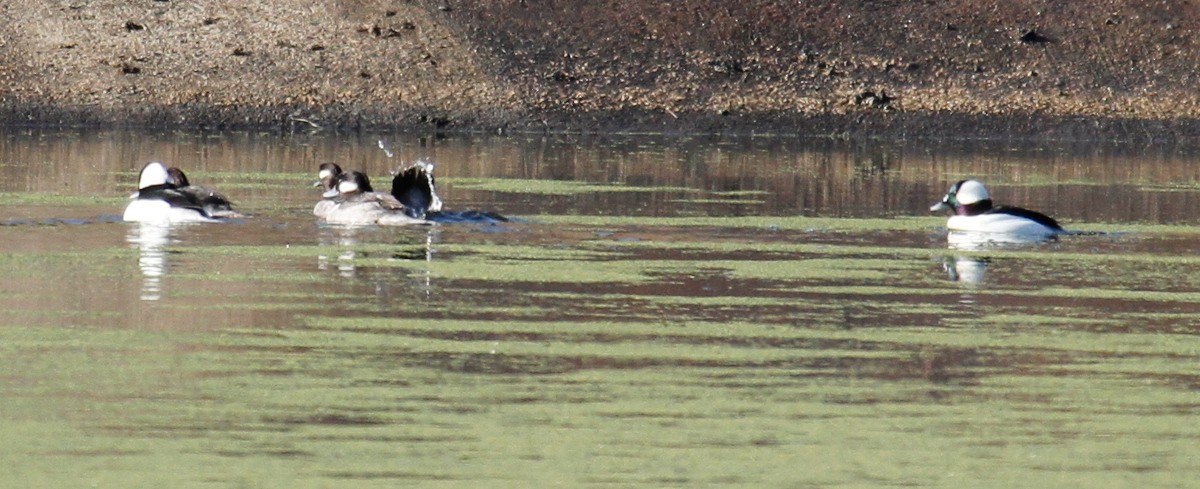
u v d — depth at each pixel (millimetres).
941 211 23094
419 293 15516
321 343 13281
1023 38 37969
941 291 16250
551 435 10805
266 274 16344
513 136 34188
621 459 10328
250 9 37625
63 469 9922
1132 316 15133
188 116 34719
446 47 36750
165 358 12656
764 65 37219
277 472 9945
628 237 19641
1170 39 38031
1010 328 14492
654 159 29828
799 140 34469
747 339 13781
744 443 10734
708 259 18062
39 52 36062
